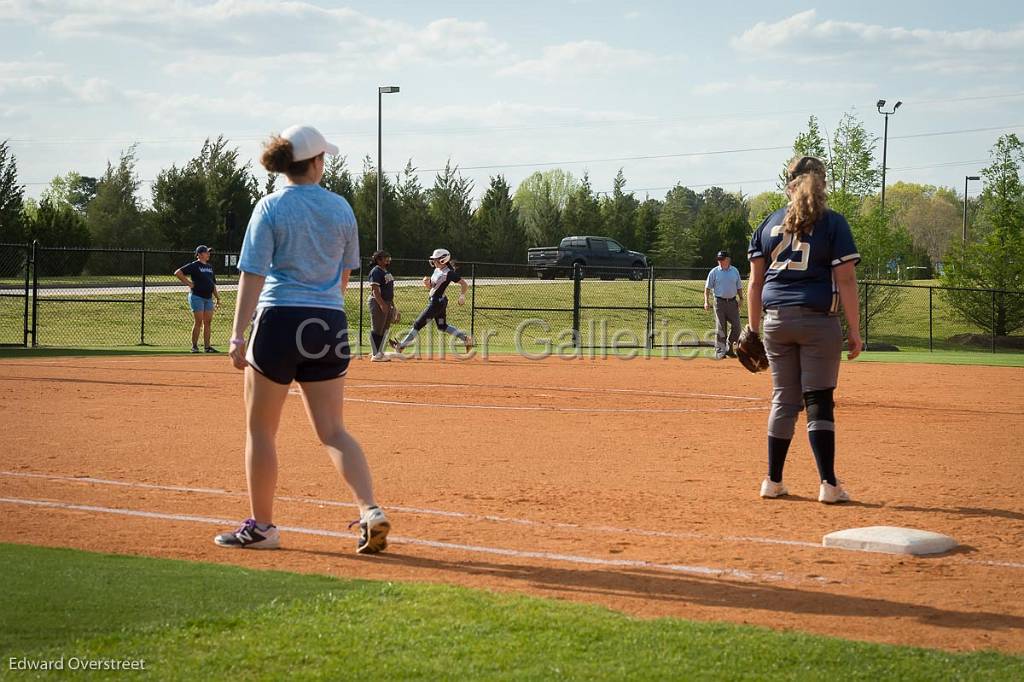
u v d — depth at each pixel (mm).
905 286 41906
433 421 14992
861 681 4645
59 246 64938
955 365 29234
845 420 15672
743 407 17266
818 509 9078
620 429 14398
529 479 10469
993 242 50250
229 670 4652
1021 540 7918
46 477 10086
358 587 6078
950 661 4949
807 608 6051
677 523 8438
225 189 76062
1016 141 50188
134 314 43656
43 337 37406
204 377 21188
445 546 7539
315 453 11820
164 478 10172
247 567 6719
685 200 132625
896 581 6684
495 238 84125
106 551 7148
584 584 6504
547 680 4574
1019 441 13469
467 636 5148
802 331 9289
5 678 4508
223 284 54750
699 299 55500
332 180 84062
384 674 4625
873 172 47625
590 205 98500
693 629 5371
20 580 6086
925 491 9969
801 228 9305
